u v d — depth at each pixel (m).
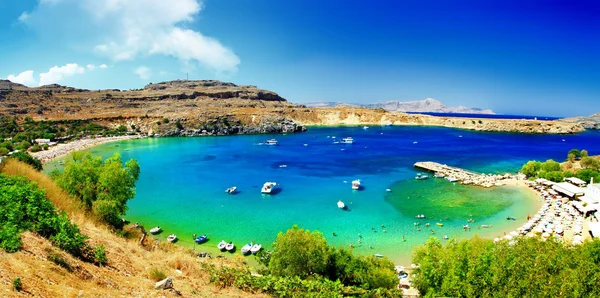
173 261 23.61
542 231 51.28
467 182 84.25
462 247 27.38
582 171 78.75
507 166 109.31
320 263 31.19
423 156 128.88
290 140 182.50
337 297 24.06
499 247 24.77
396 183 86.12
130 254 22.78
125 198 42.56
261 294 22.52
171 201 69.94
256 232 54.34
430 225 57.34
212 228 55.72
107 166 43.19
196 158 122.44
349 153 136.50
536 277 20.36
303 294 23.52
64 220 19.75
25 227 18.02
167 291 17.33
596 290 19.61
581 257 23.69
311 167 107.19
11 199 19.02
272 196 74.56
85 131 175.38
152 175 94.00
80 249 18.94
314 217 61.41
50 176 44.69
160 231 54.16
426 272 28.28
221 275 23.09
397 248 48.97
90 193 40.31
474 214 62.19
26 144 123.38
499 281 21.56
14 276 12.83
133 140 171.75
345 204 69.12
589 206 56.22
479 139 189.62
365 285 29.78
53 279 14.05
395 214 62.81
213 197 73.25
